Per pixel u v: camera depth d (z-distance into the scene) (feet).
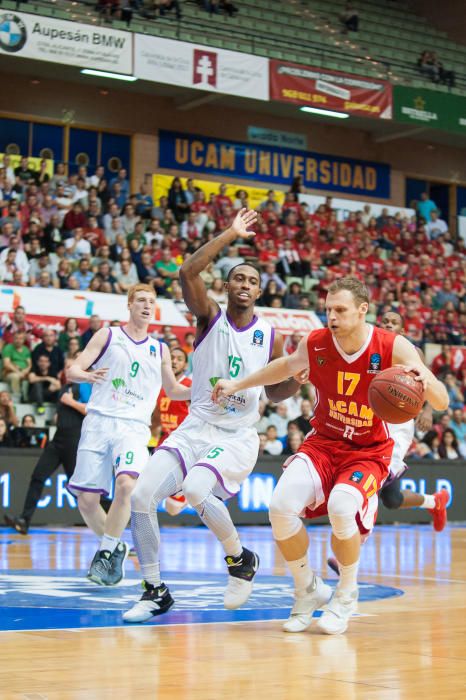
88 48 51.42
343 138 73.10
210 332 15.35
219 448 14.90
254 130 69.31
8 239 48.24
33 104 62.13
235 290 15.33
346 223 64.64
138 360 19.48
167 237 52.19
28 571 20.90
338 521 13.37
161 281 49.19
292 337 47.52
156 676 9.73
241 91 56.29
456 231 73.67
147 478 14.67
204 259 14.96
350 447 14.26
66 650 11.22
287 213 61.72
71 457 31.60
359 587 19.19
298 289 52.03
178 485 14.98
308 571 13.65
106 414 19.39
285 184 70.54
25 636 12.23
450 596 17.74
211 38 60.70
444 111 64.49
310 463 14.10
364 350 13.61
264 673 10.00
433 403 13.24
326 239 62.03
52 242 50.03
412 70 68.23
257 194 66.85
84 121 63.67
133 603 15.70
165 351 19.88
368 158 74.23
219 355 15.29
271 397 15.87
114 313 44.50
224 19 62.95
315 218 63.10
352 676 9.86
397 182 75.66
